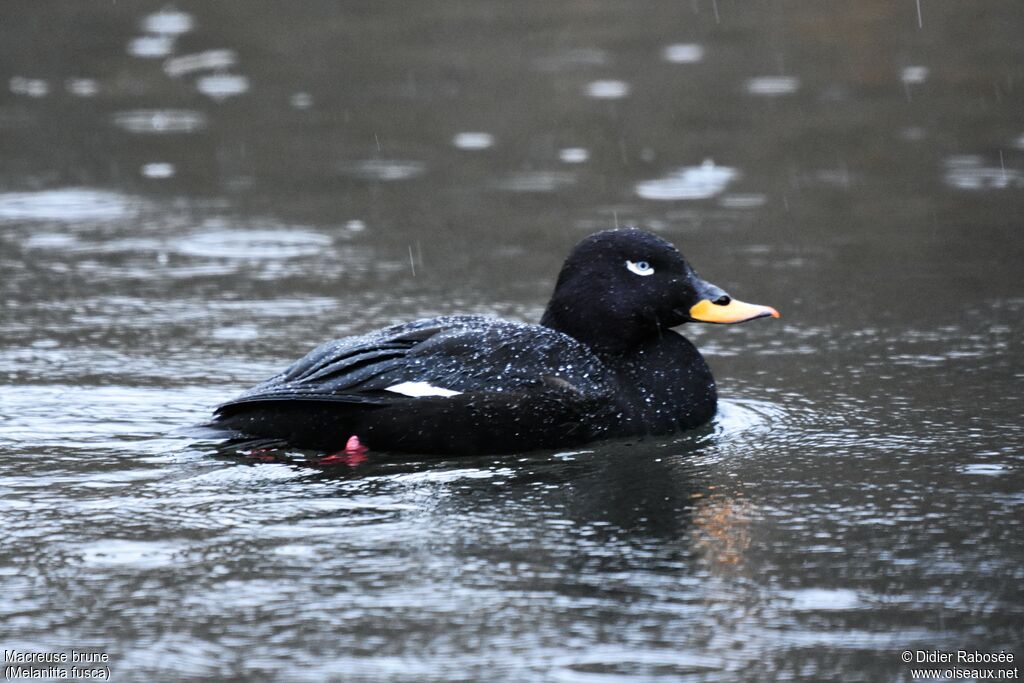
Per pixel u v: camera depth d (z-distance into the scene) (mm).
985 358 12141
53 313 13586
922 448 9836
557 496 8898
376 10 29516
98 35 27422
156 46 26625
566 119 21906
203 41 27047
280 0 30266
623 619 7074
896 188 18438
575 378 9938
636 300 10422
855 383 11516
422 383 9672
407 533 8234
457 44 26609
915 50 25609
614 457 9703
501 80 24094
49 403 10852
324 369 9805
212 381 11508
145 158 20141
